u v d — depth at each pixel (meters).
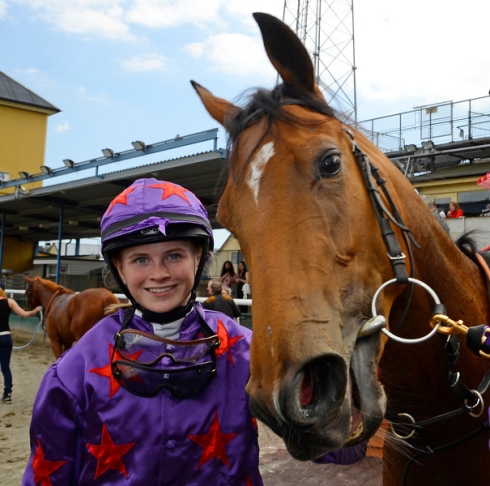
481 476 1.68
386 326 1.33
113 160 11.27
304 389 1.11
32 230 19.16
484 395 1.68
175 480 1.28
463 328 1.38
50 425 1.29
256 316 1.15
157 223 1.31
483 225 7.53
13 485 3.64
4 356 6.20
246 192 1.29
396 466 1.80
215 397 1.35
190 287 1.40
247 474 1.35
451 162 10.34
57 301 7.04
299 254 1.16
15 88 26.05
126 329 1.37
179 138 10.01
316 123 1.33
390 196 1.39
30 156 26.14
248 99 1.48
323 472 3.61
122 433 1.28
